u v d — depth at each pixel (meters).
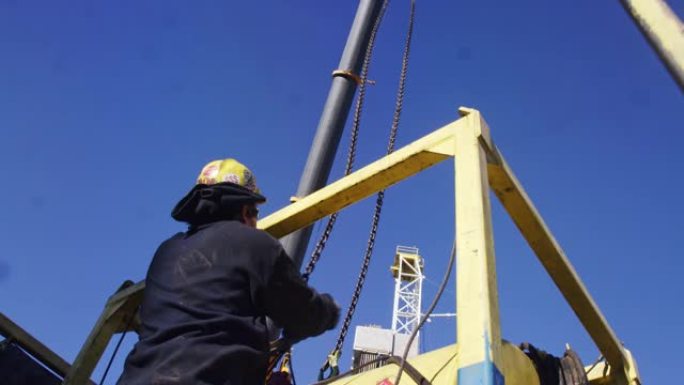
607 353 3.95
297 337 2.86
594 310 3.77
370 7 7.71
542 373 3.48
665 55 1.98
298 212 3.65
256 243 2.71
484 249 2.49
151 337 2.55
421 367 3.02
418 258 27.12
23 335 4.79
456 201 2.73
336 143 6.71
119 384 2.54
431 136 3.16
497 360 2.23
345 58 7.33
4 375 4.55
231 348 2.45
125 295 3.90
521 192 3.26
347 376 3.57
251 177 3.17
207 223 2.99
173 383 2.34
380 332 10.40
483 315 2.30
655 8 2.06
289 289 2.70
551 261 3.61
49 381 4.79
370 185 3.41
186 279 2.68
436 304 2.58
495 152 3.08
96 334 3.84
